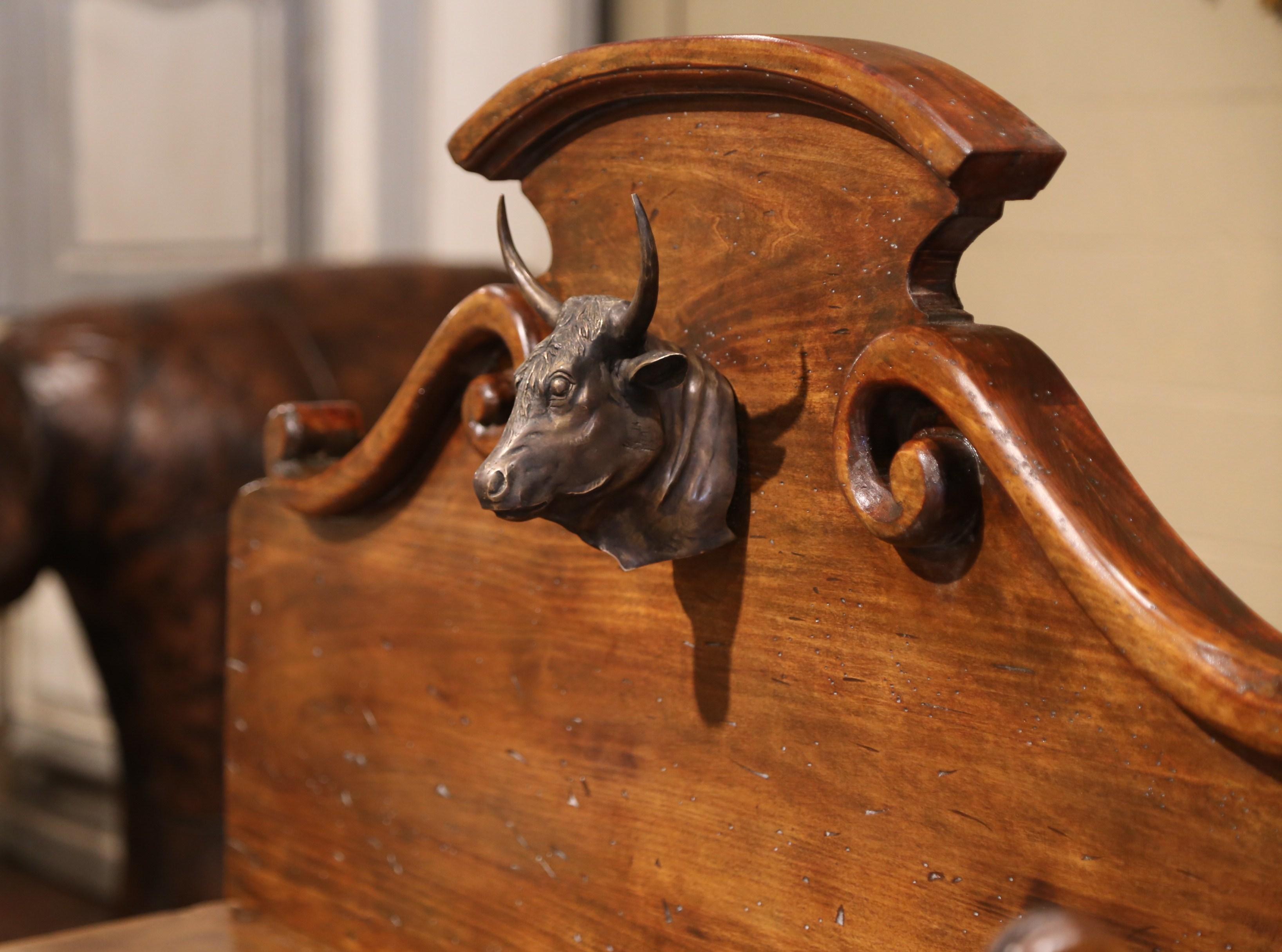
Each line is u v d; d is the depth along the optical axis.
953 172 0.93
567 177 1.12
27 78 3.20
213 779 2.37
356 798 1.29
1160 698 0.91
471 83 3.03
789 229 1.02
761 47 1.00
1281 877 0.88
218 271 3.40
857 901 1.02
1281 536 1.85
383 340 2.64
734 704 1.06
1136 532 0.93
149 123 3.34
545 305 1.04
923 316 0.97
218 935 1.34
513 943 1.19
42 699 3.42
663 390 1.03
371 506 1.26
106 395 2.37
